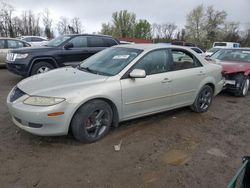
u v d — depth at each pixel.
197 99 5.34
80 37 8.54
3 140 3.79
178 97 4.89
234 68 7.31
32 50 7.69
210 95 5.65
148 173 3.18
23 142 3.76
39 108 3.37
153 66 4.45
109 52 4.84
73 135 3.74
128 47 4.71
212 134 4.50
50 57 7.84
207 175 3.22
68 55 8.15
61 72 4.35
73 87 3.62
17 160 3.29
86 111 3.64
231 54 8.66
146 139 4.10
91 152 3.58
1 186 2.79
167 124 4.80
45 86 3.65
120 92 3.95
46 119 3.38
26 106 3.44
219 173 3.28
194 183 3.04
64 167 3.19
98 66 4.47
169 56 4.73
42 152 3.51
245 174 2.42
